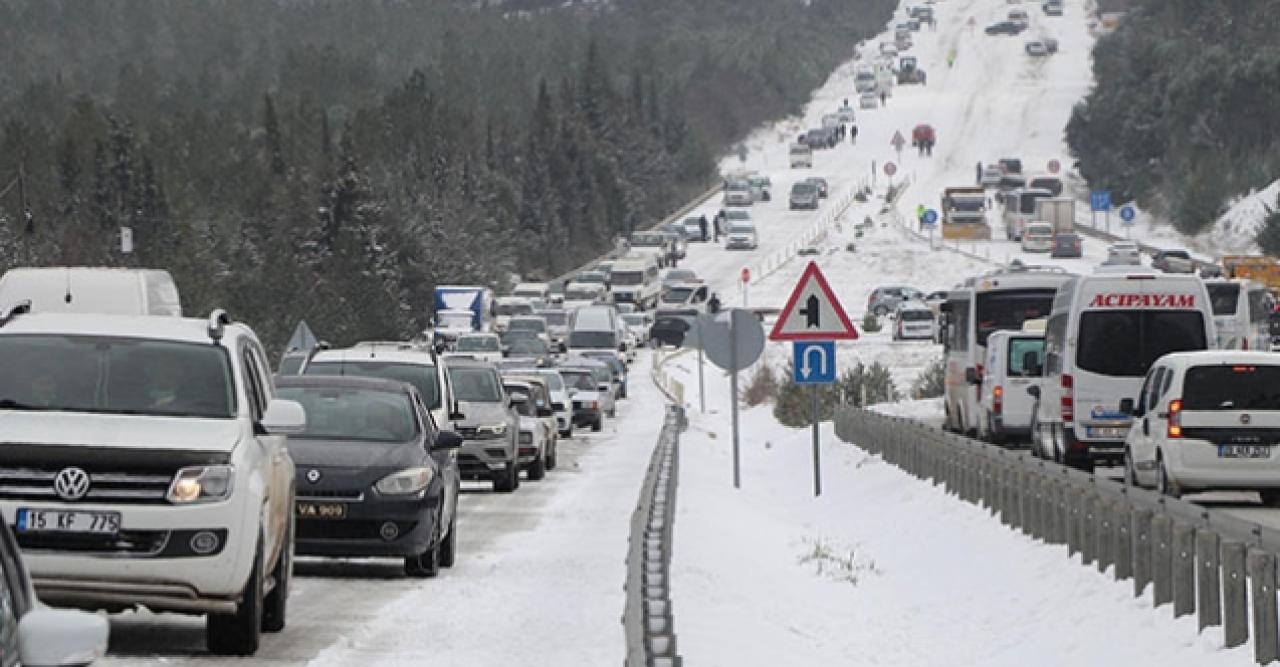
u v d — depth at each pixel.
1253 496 74.88
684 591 49.41
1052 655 44.09
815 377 85.50
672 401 188.25
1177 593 42.38
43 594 34.88
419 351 73.88
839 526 77.12
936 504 73.50
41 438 35.41
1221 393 66.81
